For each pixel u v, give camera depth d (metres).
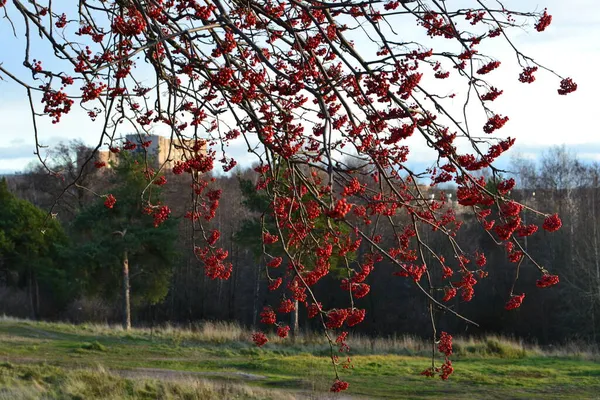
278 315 36.75
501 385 15.91
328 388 15.24
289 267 4.31
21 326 24.45
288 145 3.92
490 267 33.59
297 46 3.80
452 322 34.75
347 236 4.23
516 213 3.39
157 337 23.39
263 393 13.91
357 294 4.06
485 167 3.50
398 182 4.23
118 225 30.08
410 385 15.84
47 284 39.62
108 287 32.44
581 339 29.22
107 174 30.58
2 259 36.16
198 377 16.34
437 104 3.46
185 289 42.34
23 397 11.38
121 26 3.92
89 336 23.28
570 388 15.59
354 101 3.82
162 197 22.86
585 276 30.30
